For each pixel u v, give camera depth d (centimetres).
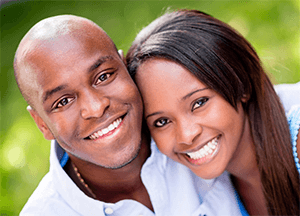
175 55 243
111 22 652
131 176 279
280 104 299
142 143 280
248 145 295
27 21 690
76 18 238
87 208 275
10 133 543
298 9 629
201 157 266
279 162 291
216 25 271
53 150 281
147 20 632
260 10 636
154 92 246
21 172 503
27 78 229
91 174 276
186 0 672
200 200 313
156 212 287
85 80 223
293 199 296
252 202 327
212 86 247
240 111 271
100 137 240
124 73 242
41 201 277
